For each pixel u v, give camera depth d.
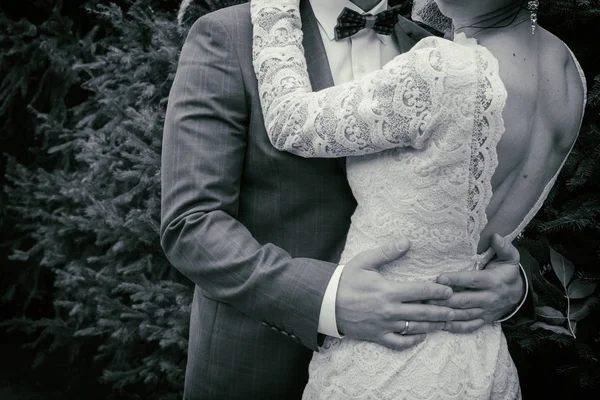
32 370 4.29
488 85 1.39
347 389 1.51
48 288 4.71
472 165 1.42
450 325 1.52
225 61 1.68
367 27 1.83
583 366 2.30
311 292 1.51
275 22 1.66
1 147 4.75
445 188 1.42
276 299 1.53
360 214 1.57
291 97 1.55
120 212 3.37
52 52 3.98
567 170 2.24
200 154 1.63
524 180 1.57
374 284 1.47
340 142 1.47
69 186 3.65
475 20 1.57
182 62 1.74
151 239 3.21
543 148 1.56
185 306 3.01
